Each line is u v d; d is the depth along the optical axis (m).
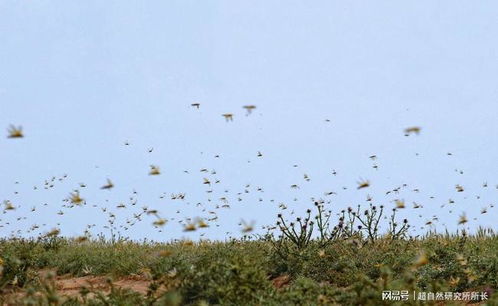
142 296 28.22
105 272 43.78
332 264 38.66
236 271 26.97
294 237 42.59
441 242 41.31
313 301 26.77
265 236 43.84
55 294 24.50
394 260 37.12
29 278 36.69
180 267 29.09
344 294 26.56
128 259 44.47
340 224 43.91
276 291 27.16
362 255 39.97
